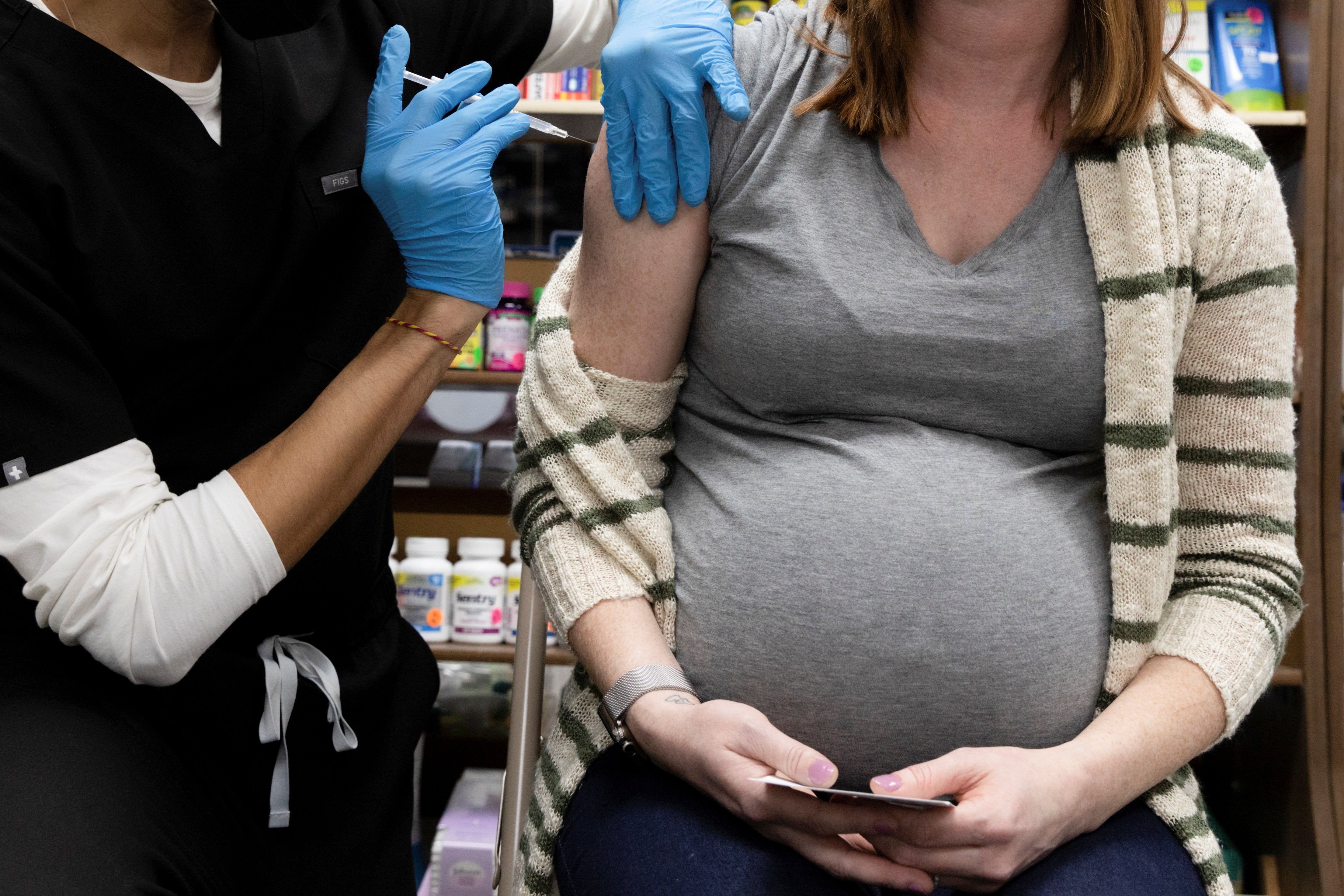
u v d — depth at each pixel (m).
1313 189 2.13
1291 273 0.94
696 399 1.03
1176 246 0.89
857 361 0.91
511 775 1.21
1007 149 0.93
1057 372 0.90
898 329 0.90
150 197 1.02
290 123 1.11
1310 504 2.13
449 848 2.18
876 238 0.92
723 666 0.90
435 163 1.05
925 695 0.86
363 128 1.20
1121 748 0.83
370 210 1.19
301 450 0.96
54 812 0.86
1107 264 0.89
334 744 1.16
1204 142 0.91
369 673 1.22
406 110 1.12
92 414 0.91
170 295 1.03
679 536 0.97
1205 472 0.96
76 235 0.94
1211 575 0.95
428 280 1.06
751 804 0.77
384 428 1.02
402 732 1.29
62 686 0.97
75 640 0.93
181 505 0.94
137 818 0.91
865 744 0.87
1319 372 2.13
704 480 0.98
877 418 0.95
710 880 0.78
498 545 2.41
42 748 0.90
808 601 0.87
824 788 0.71
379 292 1.19
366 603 1.25
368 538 1.19
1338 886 2.09
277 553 0.95
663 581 0.95
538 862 0.97
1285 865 2.23
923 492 0.88
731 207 0.95
